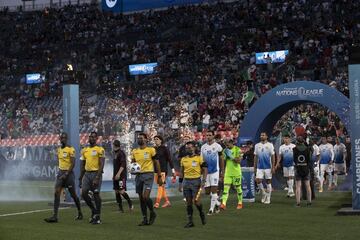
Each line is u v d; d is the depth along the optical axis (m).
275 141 29.09
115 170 19.23
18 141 41.44
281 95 25.47
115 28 65.06
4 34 69.50
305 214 18.05
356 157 17.39
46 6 73.69
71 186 17.25
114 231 14.98
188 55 55.19
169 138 37.38
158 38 61.28
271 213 18.45
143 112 45.59
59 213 19.14
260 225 15.83
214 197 18.30
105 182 23.89
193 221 16.81
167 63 54.66
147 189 16.02
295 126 33.47
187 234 14.39
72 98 21.69
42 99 54.09
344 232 14.27
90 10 69.44
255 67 46.16
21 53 65.69
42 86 56.00
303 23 53.28
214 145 18.42
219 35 57.00
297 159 20.41
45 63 61.94
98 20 67.12
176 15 63.41
